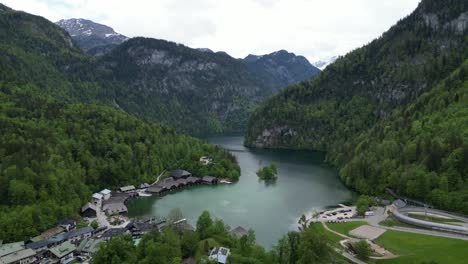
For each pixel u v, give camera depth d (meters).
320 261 106.88
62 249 130.50
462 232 138.12
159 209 184.62
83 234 145.75
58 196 165.00
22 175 158.38
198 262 106.19
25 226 141.38
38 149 179.12
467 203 158.62
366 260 119.19
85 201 183.00
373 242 134.75
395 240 135.12
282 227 159.12
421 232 142.50
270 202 197.50
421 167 189.62
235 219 169.50
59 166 180.25
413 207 171.88
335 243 134.25
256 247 116.19
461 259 112.44
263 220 168.38
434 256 116.50
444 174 176.50
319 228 153.62
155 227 141.75
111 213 174.75
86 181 199.88
